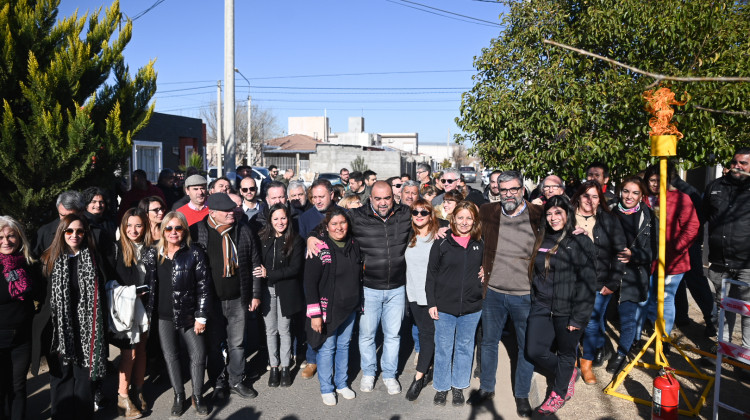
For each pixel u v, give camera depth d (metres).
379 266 4.73
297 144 48.38
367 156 39.81
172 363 4.38
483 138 7.21
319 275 4.58
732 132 5.71
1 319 3.71
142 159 22.86
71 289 3.92
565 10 6.59
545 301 4.16
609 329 6.27
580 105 6.11
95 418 4.36
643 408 4.32
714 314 5.80
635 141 6.04
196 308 4.32
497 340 4.56
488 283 4.46
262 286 4.97
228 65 11.26
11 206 5.77
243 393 4.80
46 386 4.96
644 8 5.69
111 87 6.59
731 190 4.96
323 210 5.96
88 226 4.03
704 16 5.38
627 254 4.69
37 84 5.57
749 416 3.70
